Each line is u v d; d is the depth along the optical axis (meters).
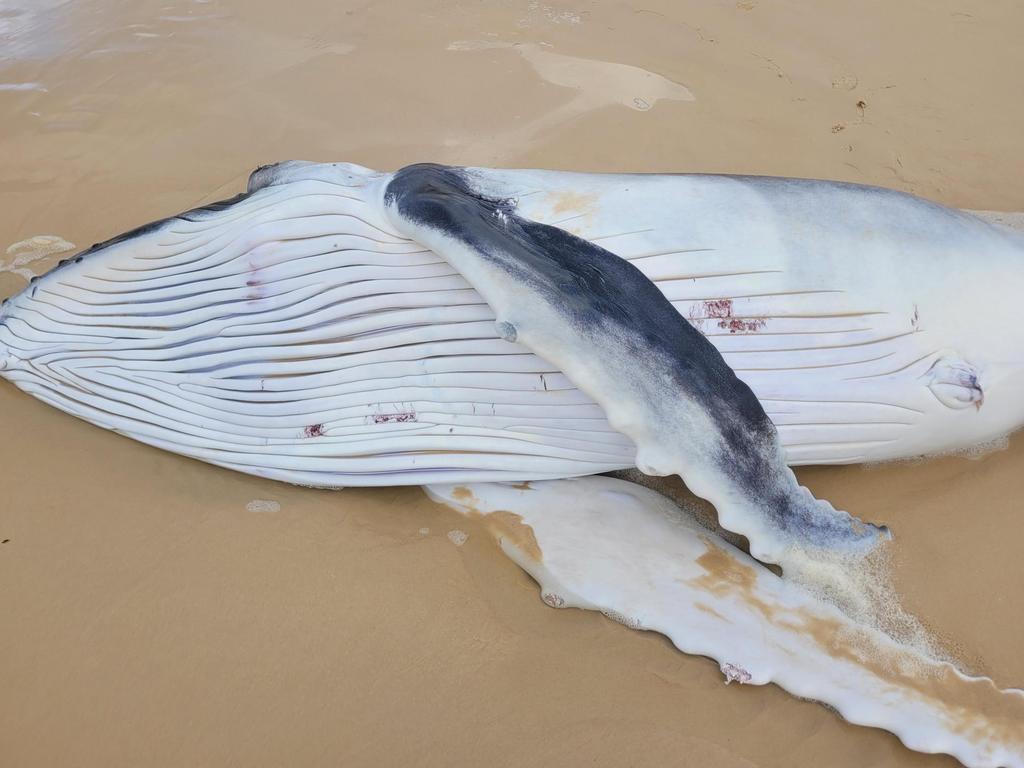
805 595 2.14
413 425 2.28
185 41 3.77
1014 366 2.29
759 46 3.76
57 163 3.31
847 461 2.38
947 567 2.28
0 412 2.51
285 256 2.24
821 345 2.20
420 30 3.78
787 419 2.23
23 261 2.98
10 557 2.23
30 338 2.46
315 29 3.80
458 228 2.05
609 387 1.98
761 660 2.05
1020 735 1.96
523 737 1.99
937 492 2.42
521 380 2.20
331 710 2.02
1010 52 3.78
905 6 3.98
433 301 2.18
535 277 2.02
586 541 2.23
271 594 2.17
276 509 2.32
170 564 2.22
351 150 3.34
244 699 2.03
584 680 2.06
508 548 2.24
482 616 2.15
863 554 2.18
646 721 2.01
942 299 2.24
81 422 2.50
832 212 2.27
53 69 3.65
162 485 2.37
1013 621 2.20
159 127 3.43
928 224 2.30
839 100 3.55
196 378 2.36
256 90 3.55
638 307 2.07
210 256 2.29
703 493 2.03
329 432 2.31
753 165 3.30
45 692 2.04
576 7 3.89
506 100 3.50
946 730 1.96
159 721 2.01
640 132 3.39
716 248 2.19
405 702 2.03
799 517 2.12
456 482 2.33
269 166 2.42
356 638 2.11
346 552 2.24
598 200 2.25
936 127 3.47
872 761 1.98
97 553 2.24
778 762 1.98
